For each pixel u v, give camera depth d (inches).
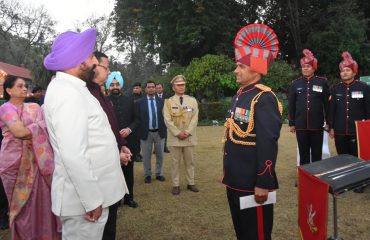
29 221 113.2
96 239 82.9
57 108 75.3
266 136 89.7
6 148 115.3
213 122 582.2
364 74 763.4
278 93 636.7
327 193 81.9
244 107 96.3
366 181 87.2
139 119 191.3
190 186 203.0
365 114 193.3
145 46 817.5
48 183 111.3
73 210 78.9
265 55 98.2
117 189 87.3
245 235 97.0
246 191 95.6
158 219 159.6
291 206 169.3
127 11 750.5
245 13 785.6
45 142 110.3
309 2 777.6
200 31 658.8
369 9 815.1
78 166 73.5
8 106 114.9
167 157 306.5
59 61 80.8
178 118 196.5
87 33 84.4
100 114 84.5
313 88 197.2
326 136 231.1
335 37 706.8
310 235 92.1
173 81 202.4
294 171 237.3
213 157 298.0
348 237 133.1
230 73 601.3
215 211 167.8
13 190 113.3
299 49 748.6
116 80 187.0
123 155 113.0
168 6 703.1
